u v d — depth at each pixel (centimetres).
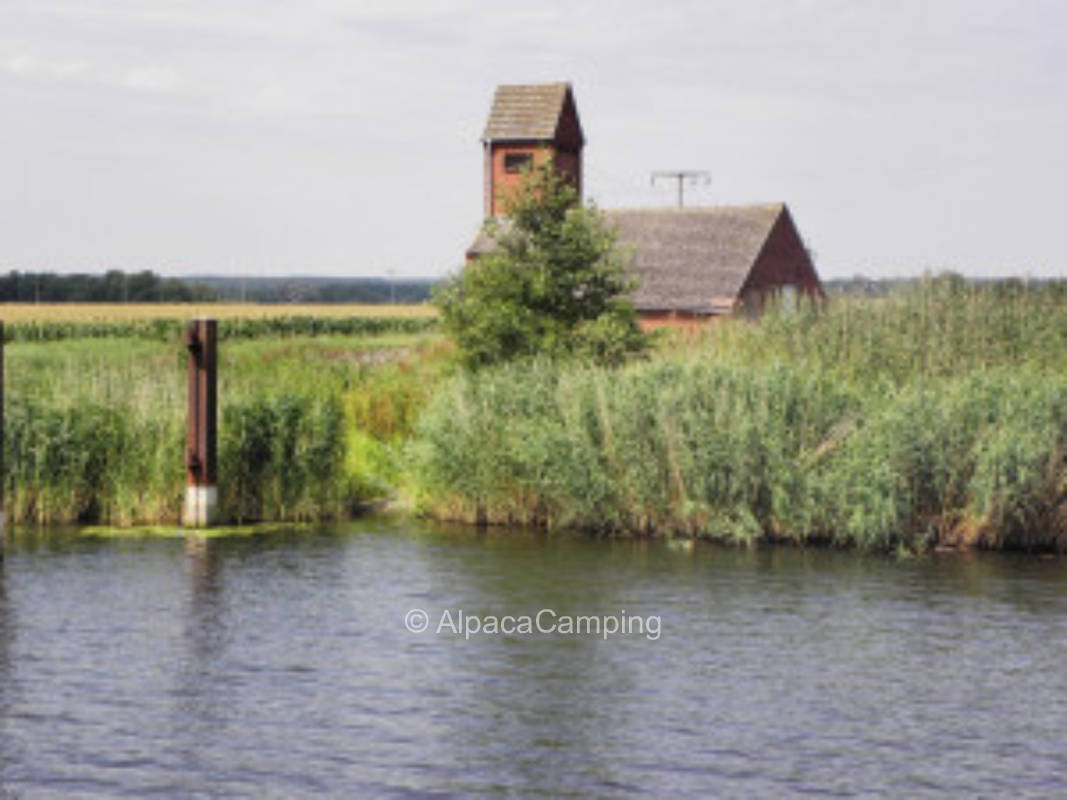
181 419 4106
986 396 3781
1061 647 2706
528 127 9288
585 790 1988
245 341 11069
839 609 3003
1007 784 2009
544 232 4991
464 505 4131
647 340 4941
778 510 3688
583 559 3531
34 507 4022
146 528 3931
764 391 3847
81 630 2791
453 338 5009
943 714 2311
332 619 2906
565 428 4031
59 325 12362
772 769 2066
